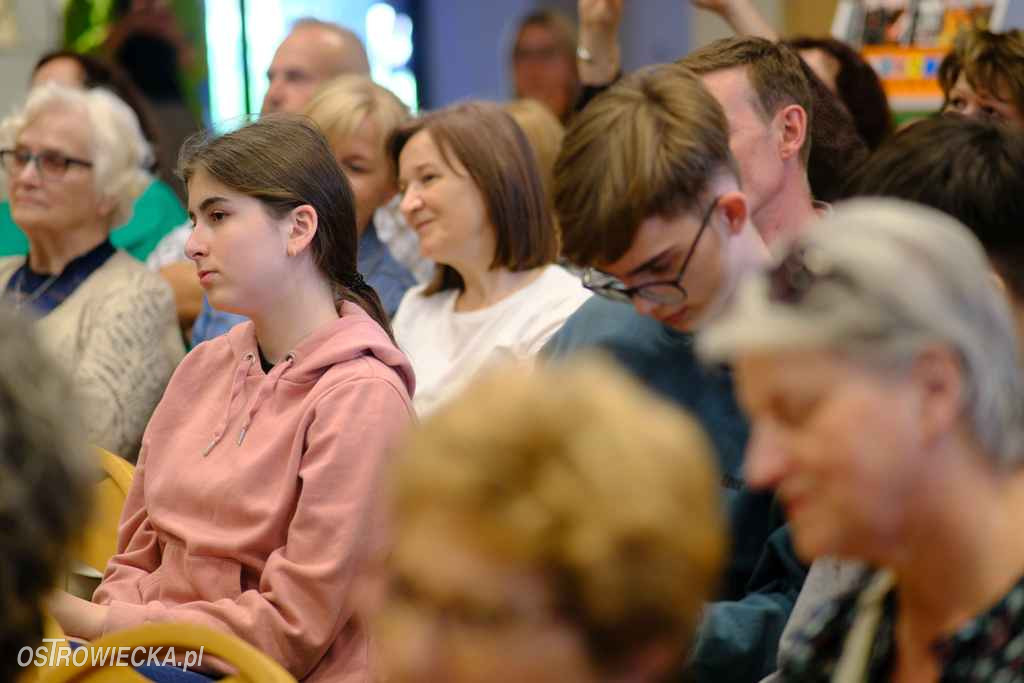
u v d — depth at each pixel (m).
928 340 2.64
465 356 7.29
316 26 10.86
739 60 5.67
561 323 7.17
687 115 4.53
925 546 2.85
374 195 8.66
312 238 5.72
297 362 5.70
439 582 2.13
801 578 4.75
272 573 5.35
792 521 2.75
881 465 2.65
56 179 7.98
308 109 8.73
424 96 17.75
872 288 2.65
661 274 4.60
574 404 2.17
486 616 2.12
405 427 5.54
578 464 2.10
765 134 5.61
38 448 2.93
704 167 4.48
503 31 17.95
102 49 14.13
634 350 5.25
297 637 5.28
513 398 2.18
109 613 5.41
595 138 4.60
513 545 2.08
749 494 4.95
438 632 2.17
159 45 14.24
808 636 3.43
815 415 2.65
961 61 7.77
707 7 9.09
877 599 3.28
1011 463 2.83
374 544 5.41
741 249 4.60
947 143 4.06
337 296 5.92
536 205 7.39
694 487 2.16
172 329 8.09
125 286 7.92
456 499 2.12
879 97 9.40
